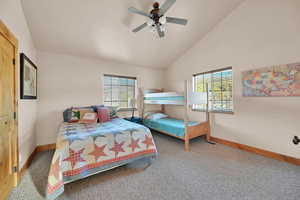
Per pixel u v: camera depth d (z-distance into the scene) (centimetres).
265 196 142
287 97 209
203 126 306
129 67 403
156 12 195
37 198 144
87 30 257
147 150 209
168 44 340
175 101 293
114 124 250
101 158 171
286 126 211
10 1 158
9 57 154
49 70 288
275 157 223
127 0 215
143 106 417
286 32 208
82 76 327
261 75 235
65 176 146
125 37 293
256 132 245
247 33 252
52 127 289
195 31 311
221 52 295
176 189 154
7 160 147
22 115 191
